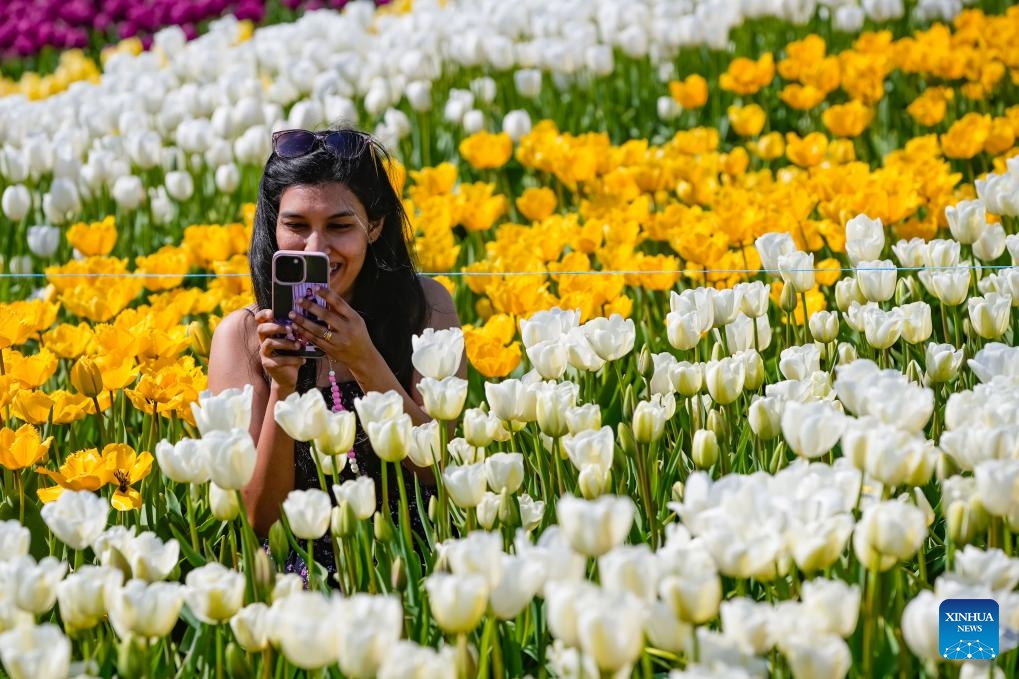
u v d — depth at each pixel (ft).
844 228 29.63
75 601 14.48
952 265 23.90
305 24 61.11
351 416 17.13
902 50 46.62
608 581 12.37
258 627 14.69
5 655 12.70
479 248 36.96
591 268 34.96
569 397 18.43
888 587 15.44
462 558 13.21
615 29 54.24
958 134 36.76
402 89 52.60
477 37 52.49
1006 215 28.14
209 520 21.33
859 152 44.14
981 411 16.03
